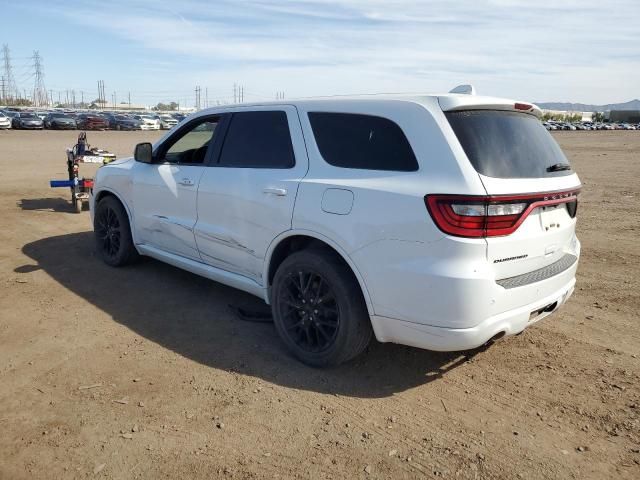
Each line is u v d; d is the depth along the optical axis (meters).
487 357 4.03
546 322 4.71
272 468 2.74
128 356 3.88
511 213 3.15
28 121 44.16
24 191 10.76
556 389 3.59
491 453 2.91
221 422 3.12
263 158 4.19
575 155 27.55
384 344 4.20
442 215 3.06
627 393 3.54
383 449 2.92
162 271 5.81
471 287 3.05
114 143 28.20
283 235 3.86
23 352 3.89
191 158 5.01
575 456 2.90
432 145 3.23
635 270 6.30
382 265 3.29
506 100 3.56
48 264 5.98
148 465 2.73
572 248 3.99
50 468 2.69
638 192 13.02
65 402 3.27
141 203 5.34
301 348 3.83
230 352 4.01
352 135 3.66
